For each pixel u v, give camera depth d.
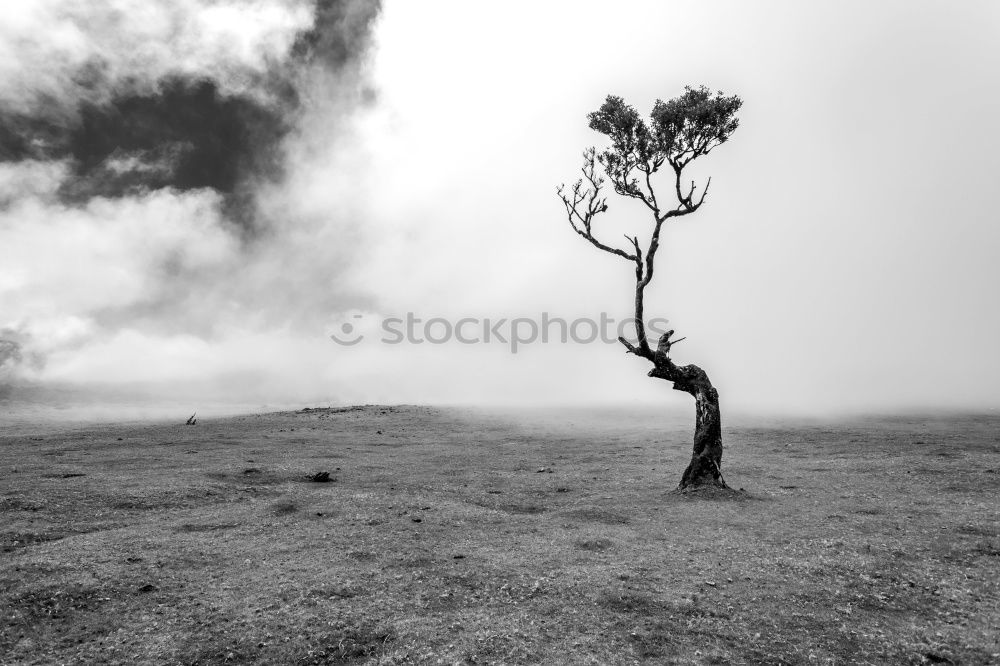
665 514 20.69
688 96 28.83
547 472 31.91
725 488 24.30
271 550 15.92
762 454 38.38
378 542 16.75
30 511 20.50
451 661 9.95
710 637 10.78
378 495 24.19
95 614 11.83
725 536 17.53
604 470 32.47
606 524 19.45
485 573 14.15
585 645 10.43
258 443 46.81
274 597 12.61
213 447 43.75
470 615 11.77
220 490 24.91
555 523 19.61
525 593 12.88
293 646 10.53
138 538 17.00
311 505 21.78
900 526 18.30
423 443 48.22
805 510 20.84
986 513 19.77
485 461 37.00
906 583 13.31
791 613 11.80
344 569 14.40
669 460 36.47
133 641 10.73
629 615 11.70
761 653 10.21
